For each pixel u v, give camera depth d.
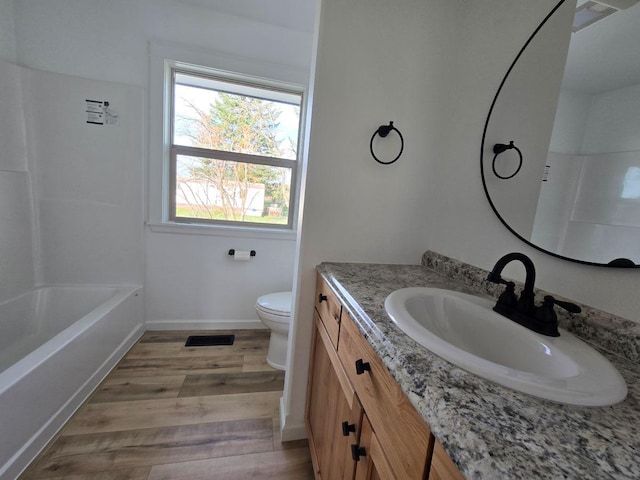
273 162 2.12
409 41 1.08
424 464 0.41
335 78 1.03
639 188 0.57
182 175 2.00
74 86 1.67
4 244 1.58
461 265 1.02
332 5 0.99
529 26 0.84
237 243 2.10
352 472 0.70
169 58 1.77
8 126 1.56
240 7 1.73
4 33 1.53
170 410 1.36
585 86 0.69
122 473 1.04
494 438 0.31
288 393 1.24
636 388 0.44
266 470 1.11
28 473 1.02
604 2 0.66
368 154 1.11
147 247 1.95
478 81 1.02
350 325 0.75
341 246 1.15
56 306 1.78
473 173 1.02
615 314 0.60
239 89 1.99
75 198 1.78
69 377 1.26
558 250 0.73
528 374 0.43
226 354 1.86
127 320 1.80
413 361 0.46
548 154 0.77
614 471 0.28
